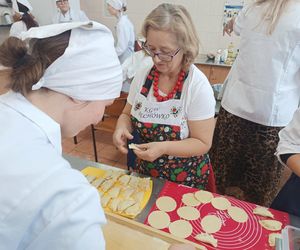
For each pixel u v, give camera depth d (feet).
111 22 13.92
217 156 6.00
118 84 1.75
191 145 3.37
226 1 11.28
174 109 3.44
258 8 4.61
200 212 2.92
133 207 2.92
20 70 1.45
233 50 11.75
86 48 1.50
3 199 1.17
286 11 4.20
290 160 2.90
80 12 13.21
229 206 3.01
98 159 8.39
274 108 4.78
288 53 4.33
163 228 2.71
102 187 3.22
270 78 4.59
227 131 5.58
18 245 1.24
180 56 3.16
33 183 1.21
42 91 1.50
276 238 2.55
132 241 2.44
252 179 5.73
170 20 2.87
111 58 1.65
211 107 3.36
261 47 4.56
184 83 3.38
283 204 3.22
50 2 13.09
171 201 3.06
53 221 1.19
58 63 1.42
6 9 12.24
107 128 7.16
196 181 3.92
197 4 11.76
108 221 2.65
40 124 1.44
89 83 1.55
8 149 1.26
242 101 5.10
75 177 1.33
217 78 10.82
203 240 2.55
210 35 12.08
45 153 1.34
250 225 2.76
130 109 3.94
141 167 3.93
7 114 1.41
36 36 1.45
